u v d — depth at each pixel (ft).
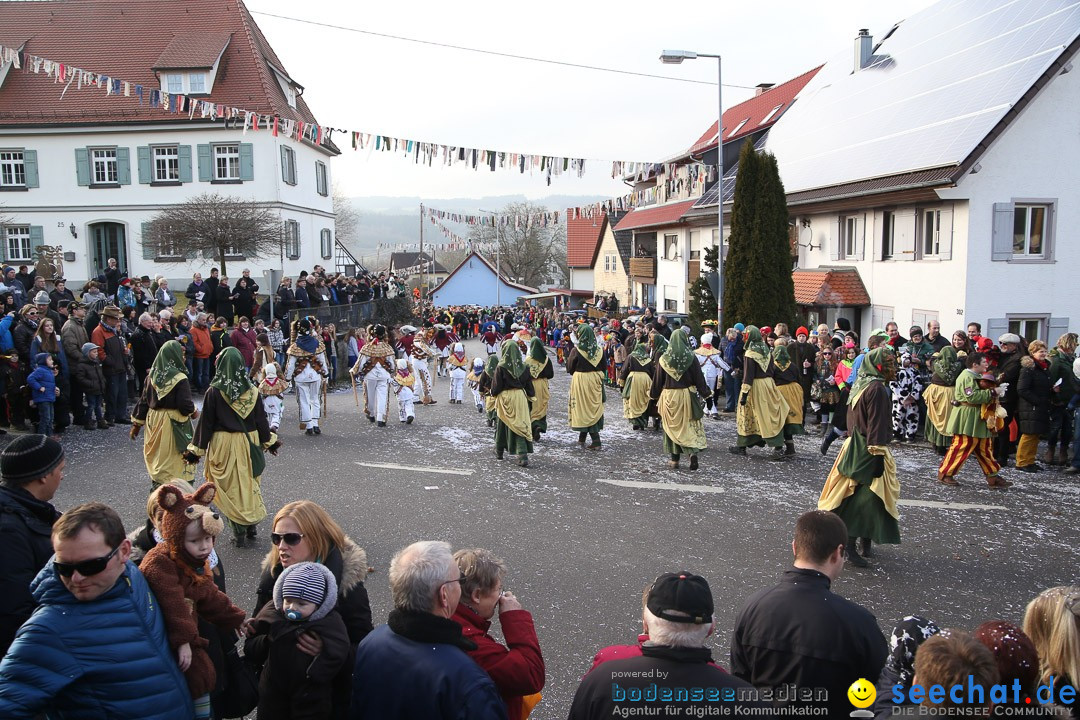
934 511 31.94
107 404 44.93
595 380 43.14
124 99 108.58
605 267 189.26
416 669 10.67
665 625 10.37
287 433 46.19
